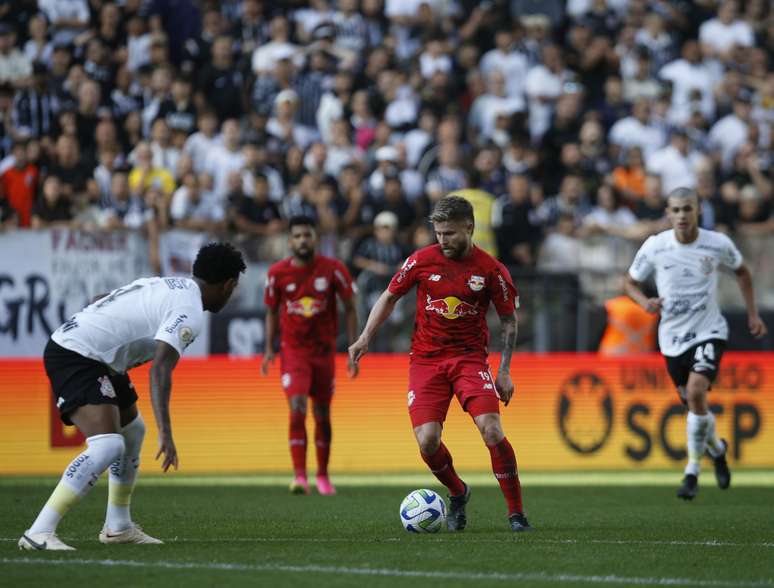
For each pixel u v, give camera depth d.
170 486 38.94
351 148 59.06
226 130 56.09
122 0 60.50
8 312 45.16
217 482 40.59
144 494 35.72
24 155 50.47
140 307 21.02
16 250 45.28
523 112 61.47
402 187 54.69
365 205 54.31
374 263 50.69
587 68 67.06
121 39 59.91
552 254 52.47
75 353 20.91
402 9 68.56
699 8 73.94
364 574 18.59
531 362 46.66
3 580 17.70
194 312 20.92
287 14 65.75
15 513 29.16
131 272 46.88
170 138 56.19
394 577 18.36
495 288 24.67
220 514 29.41
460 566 19.62
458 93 66.12
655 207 57.53
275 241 48.38
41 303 45.56
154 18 60.16
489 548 22.05
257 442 44.94
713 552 21.94
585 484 40.22
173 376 44.34
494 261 24.80
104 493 35.03
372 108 62.00
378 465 45.69
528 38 67.50
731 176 62.00
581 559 20.64
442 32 66.62
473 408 24.61
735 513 30.42
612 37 70.25
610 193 57.47
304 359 36.75
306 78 61.28
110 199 51.78
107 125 54.41
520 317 48.78
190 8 61.69
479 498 34.38
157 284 21.27
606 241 51.88
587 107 65.44
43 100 56.09
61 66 57.34
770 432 47.94
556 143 61.47
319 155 56.38
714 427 34.94
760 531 25.98
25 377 43.31
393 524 26.89
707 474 44.78
